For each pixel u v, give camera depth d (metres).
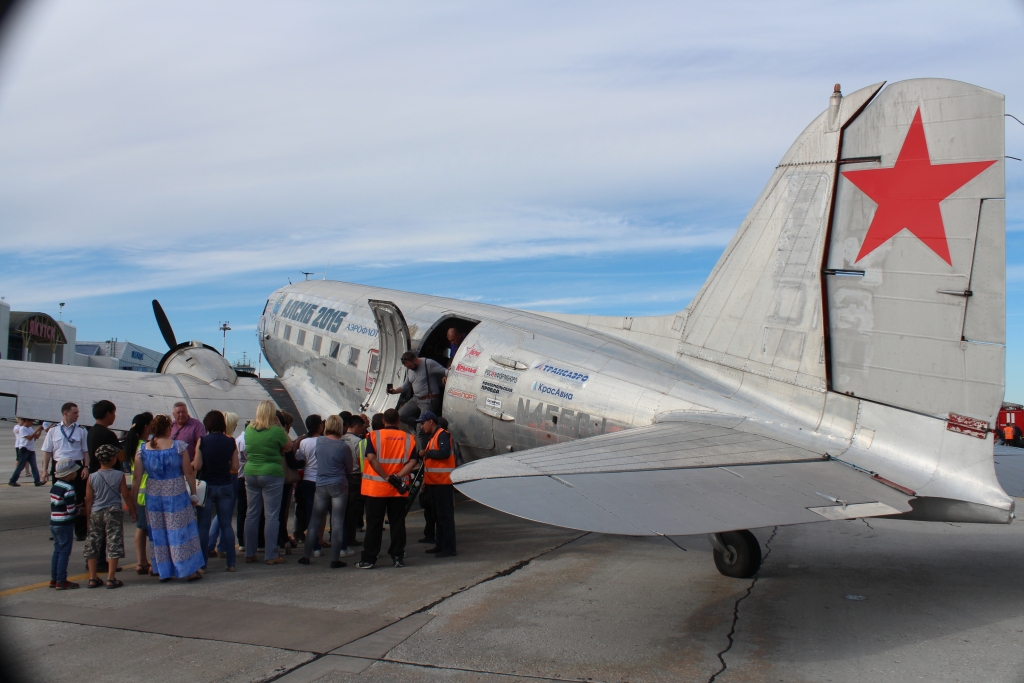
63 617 5.78
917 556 8.38
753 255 7.46
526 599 6.42
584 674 4.63
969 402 5.85
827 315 6.70
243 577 7.25
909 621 5.79
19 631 5.43
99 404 7.56
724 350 7.64
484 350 9.77
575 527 3.94
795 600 6.41
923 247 6.23
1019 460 7.43
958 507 5.61
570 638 5.34
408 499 7.91
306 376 13.83
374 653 5.00
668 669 4.72
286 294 15.62
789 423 6.72
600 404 8.23
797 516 4.48
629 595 6.57
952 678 4.56
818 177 6.93
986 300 5.91
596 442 6.10
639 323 8.98
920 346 6.15
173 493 6.93
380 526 7.70
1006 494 5.56
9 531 9.48
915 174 6.35
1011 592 6.71
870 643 5.24
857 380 6.44
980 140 6.08
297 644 5.17
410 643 5.21
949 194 6.16
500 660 4.88
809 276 6.88
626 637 5.37
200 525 7.58
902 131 6.45
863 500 4.97
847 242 6.66
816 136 6.99
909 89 6.44
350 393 12.53
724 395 7.38
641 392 7.97
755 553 7.19
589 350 8.91
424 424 8.34
